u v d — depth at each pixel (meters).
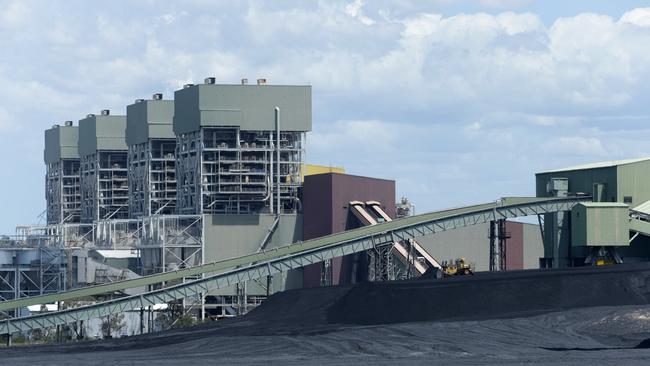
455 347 122.38
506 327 137.75
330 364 109.88
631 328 133.62
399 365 108.25
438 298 163.25
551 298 159.38
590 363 108.25
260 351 123.75
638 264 174.38
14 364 118.06
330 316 167.38
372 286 170.00
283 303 185.12
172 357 121.62
